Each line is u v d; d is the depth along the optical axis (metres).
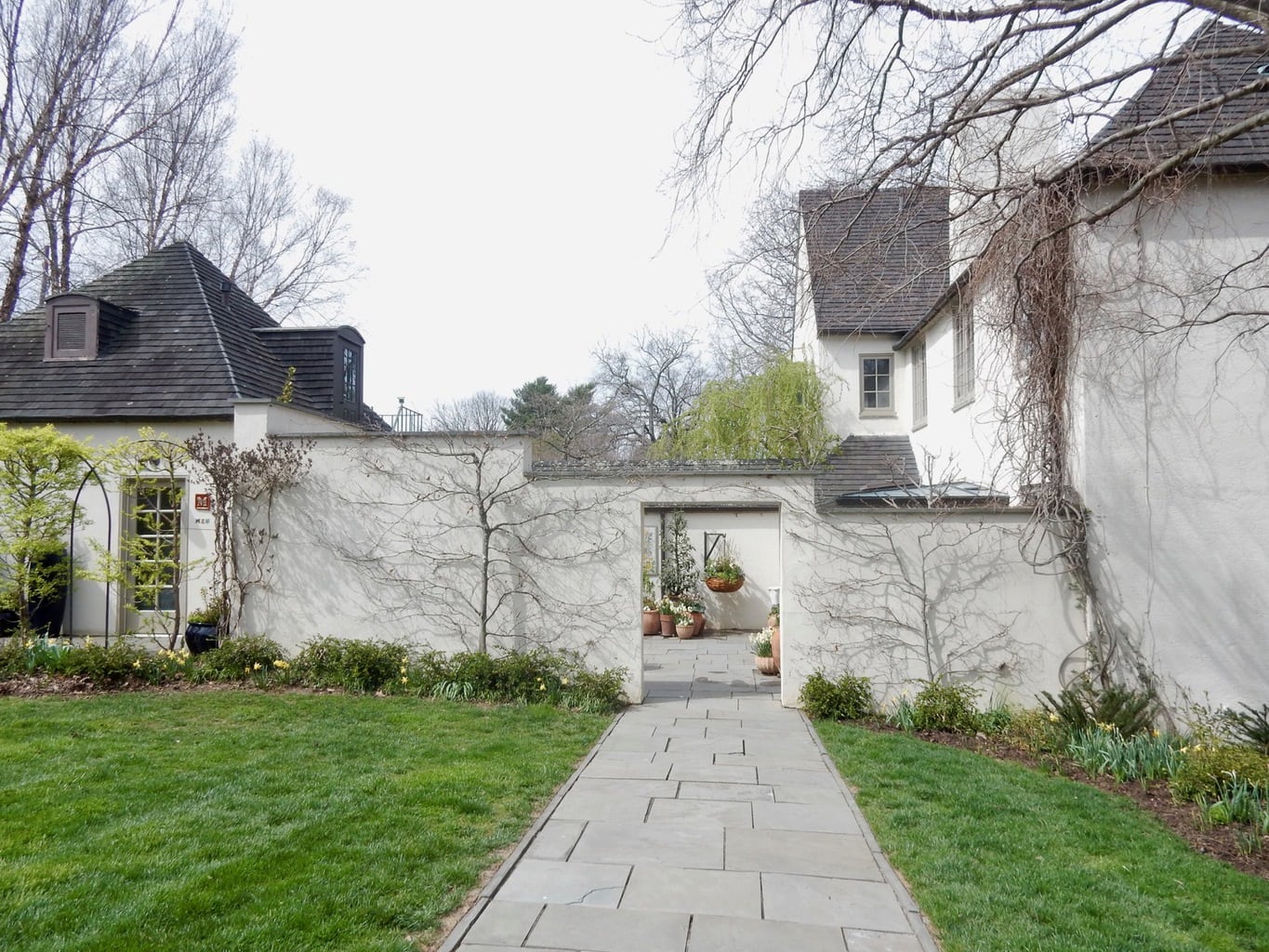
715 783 6.77
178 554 11.40
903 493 11.74
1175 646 9.23
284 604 10.56
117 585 12.02
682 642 16.03
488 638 10.27
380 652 10.02
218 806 5.72
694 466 10.55
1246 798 6.34
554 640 10.15
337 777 6.44
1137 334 9.37
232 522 10.66
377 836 5.23
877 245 8.52
